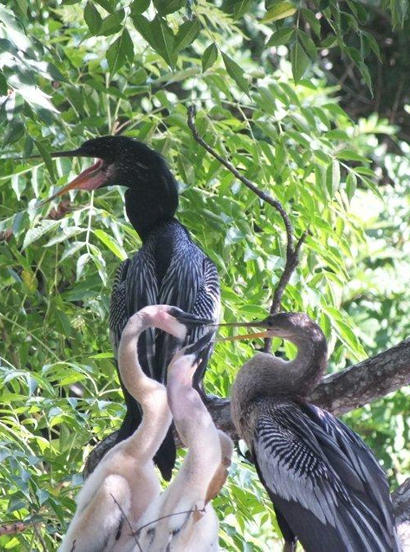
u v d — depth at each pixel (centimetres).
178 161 1194
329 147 1205
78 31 1274
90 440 1090
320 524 779
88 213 1104
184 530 692
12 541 985
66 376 997
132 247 1192
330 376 880
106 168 1077
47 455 1012
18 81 786
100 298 1118
